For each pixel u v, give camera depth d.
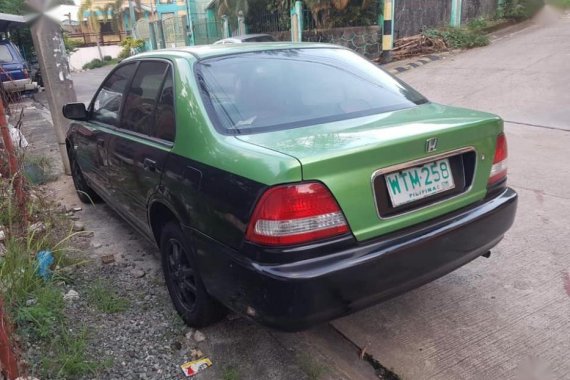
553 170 5.15
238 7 16.64
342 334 2.81
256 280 2.10
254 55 3.06
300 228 2.04
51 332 2.76
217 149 2.39
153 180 2.90
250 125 2.56
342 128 2.47
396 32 13.45
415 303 3.05
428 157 2.35
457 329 2.79
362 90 3.03
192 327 2.88
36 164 6.23
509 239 3.78
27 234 3.60
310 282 2.02
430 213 2.38
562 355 2.55
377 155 2.16
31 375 2.43
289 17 14.86
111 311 3.04
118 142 3.50
